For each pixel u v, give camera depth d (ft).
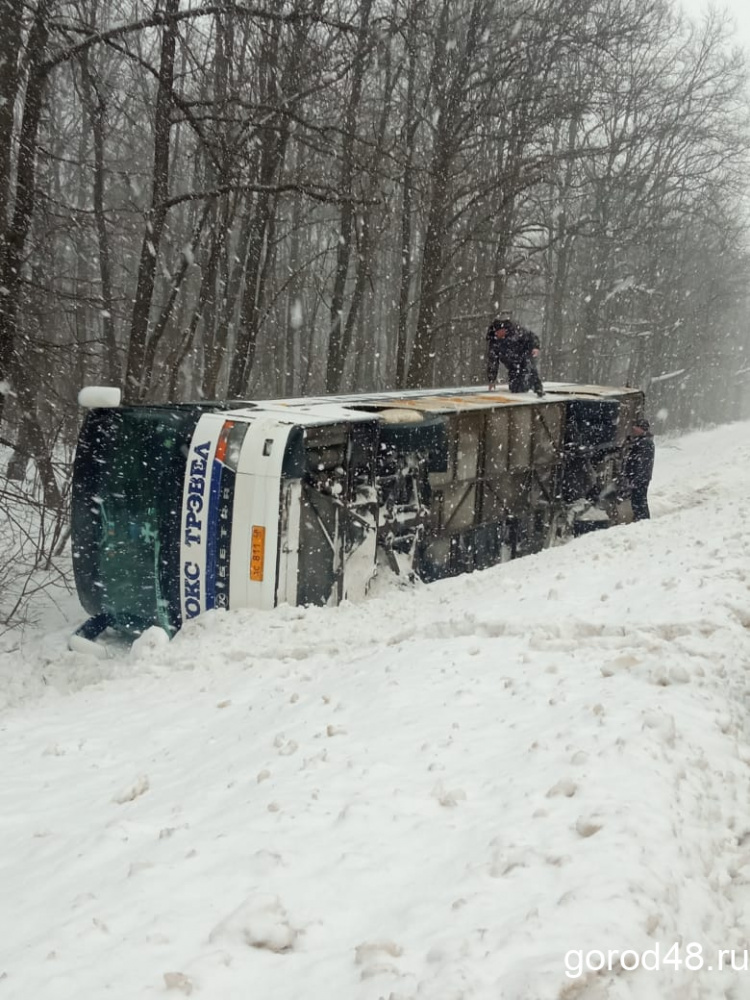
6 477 39.11
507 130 79.10
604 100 80.12
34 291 51.65
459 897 11.08
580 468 47.37
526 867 11.54
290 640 27.55
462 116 70.90
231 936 10.61
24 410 50.31
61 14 44.91
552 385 52.95
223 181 53.57
